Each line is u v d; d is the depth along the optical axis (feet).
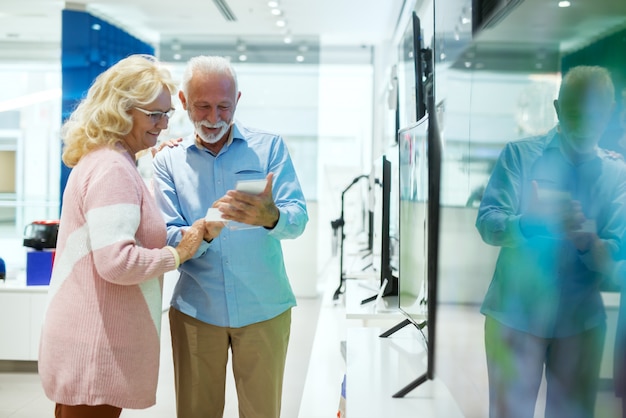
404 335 7.01
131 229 5.09
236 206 5.64
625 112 1.90
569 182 2.30
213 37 27.99
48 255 14.44
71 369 5.07
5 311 14.03
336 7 21.80
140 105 5.27
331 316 13.61
